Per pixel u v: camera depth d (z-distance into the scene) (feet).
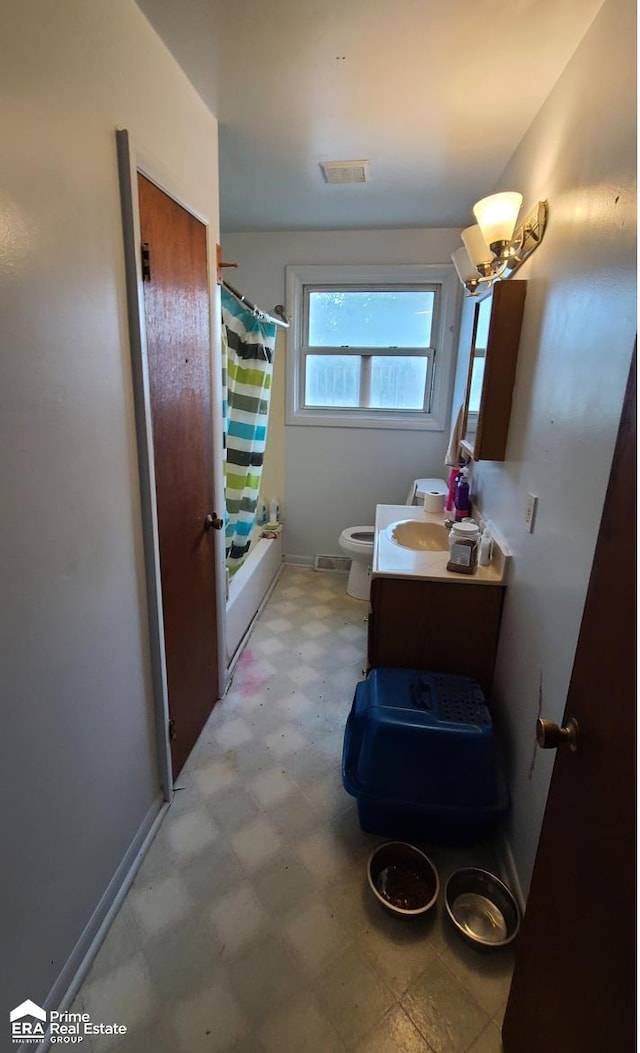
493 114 5.40
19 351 2.84
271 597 10.73
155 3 3.85
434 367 10.93
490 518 6.50
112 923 4.29
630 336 2.95
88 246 3.46
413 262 10.11
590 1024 2.22
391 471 11.50
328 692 7.50
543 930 2.90
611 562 2.36
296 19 4.01
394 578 5.87
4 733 2.92
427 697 5.27
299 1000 3.80
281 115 5.58
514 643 5.19
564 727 2.74
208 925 4.29
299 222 9.60
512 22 3.95
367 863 4.79
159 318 4.58
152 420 4.53
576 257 3.88
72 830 3.71
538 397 4.68
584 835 2.43
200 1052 3.51
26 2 2.73
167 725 5.23
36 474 3.05
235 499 8.86
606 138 3.41
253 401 8.74
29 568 3.04
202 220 5.50
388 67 4.65
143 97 4.07
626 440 2.27
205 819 5.32
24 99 2.77
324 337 11.11
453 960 4.06
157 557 4.71
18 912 3.15
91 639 3.81
